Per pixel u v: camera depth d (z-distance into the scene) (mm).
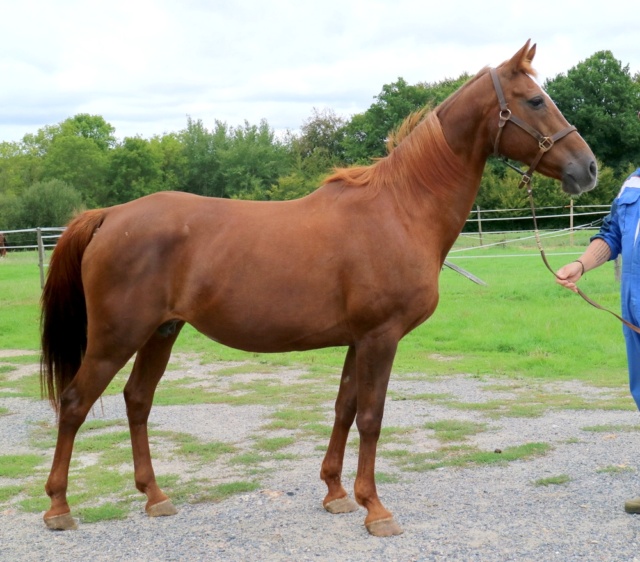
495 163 26797
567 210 25875
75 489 4441
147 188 52562
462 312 11688
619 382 7449
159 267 3754
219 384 7734
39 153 68562
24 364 9031
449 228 3834
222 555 3400
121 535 3682
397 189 3762
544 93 3734
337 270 3648
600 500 4043
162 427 5914
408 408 6422
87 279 3824
